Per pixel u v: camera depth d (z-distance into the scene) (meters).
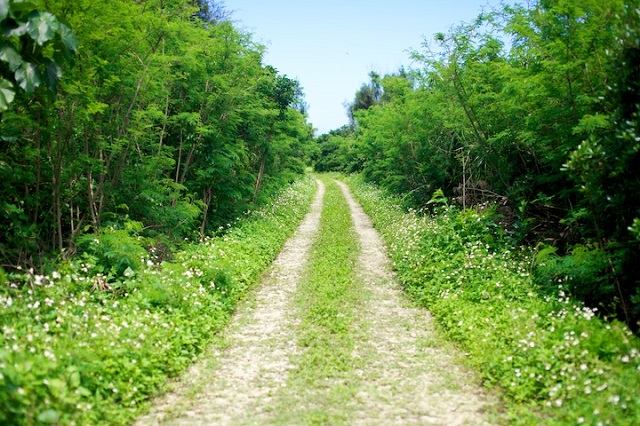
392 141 19.69
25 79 4.81
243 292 8.70
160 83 9.45
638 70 5.80
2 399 3.60
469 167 14.26
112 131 8.66
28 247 7.24
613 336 5.32
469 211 10.85
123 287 7.12
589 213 7.19
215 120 11.86
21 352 4.45
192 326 6.59
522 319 6.32
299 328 7.04
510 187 11.24
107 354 4.95
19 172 7.20
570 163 6.09
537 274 8.20
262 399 4.96
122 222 9.52
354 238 14.62
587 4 7.41
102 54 7.75
